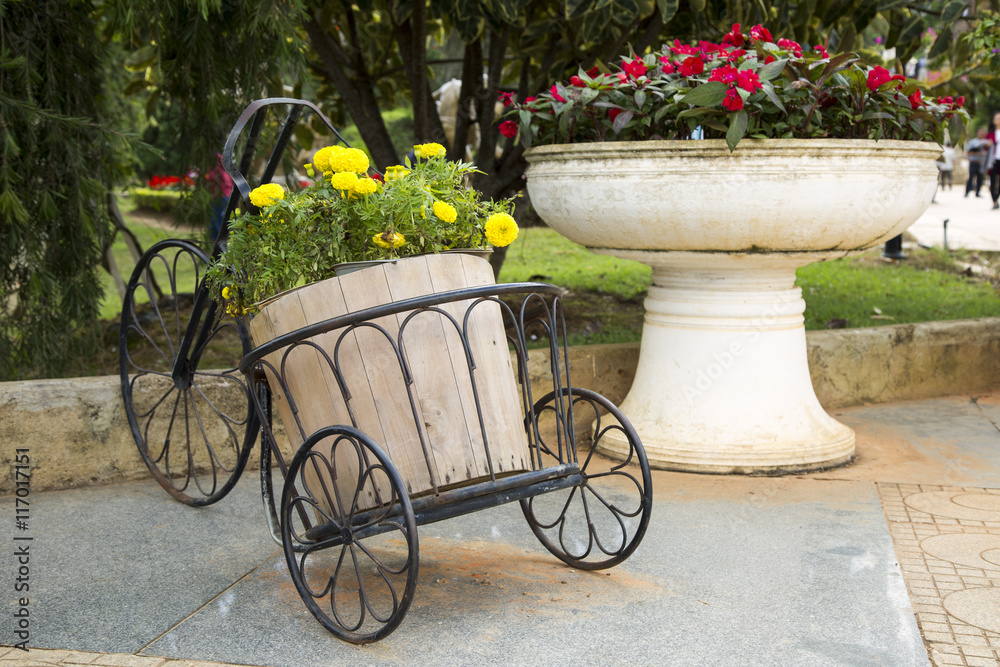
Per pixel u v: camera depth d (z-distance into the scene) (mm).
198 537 2830
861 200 3086
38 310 4148
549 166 3381
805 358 3678
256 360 2203
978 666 1939
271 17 3721
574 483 2352
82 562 2609
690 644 2057
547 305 2391
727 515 2969
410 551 1916
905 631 2109
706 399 3506
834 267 8539
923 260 8844
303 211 2170
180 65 4441
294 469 2152
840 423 3779
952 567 2498
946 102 3377
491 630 2143
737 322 3473
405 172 2354
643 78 3184
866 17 4625
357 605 2311
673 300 3594
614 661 1979
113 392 3355
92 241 4332
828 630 2119
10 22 3920
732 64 3188
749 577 2451
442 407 2150
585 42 4383
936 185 3420
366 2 4754
